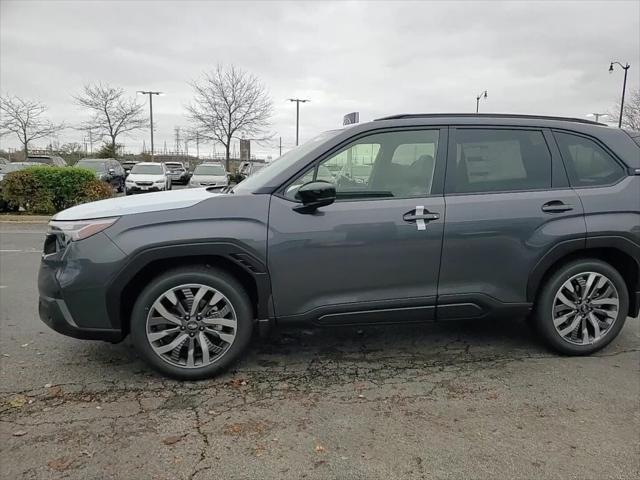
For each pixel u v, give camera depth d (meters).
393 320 3.77
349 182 3.72
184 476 2.52
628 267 4.10
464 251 3.73
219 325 3.57
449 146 3.83
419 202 3.70
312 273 3.58
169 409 3.18
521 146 3.94
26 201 14.40
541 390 3.48
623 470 2.60
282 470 2.57
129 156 59.50
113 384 3.53
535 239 3.80
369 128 3.77
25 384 3.51
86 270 3.36
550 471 2.58
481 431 2.95
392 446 2.79
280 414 3.13
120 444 2.79
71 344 4.28
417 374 3.73
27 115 41.34
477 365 3.90
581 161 4.04
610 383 3.59
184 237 3.39
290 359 4.00
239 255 3.46
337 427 2.98
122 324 3.51
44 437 2.84
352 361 3.96
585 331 4.03
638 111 37.03
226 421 3.04
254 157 50.22
